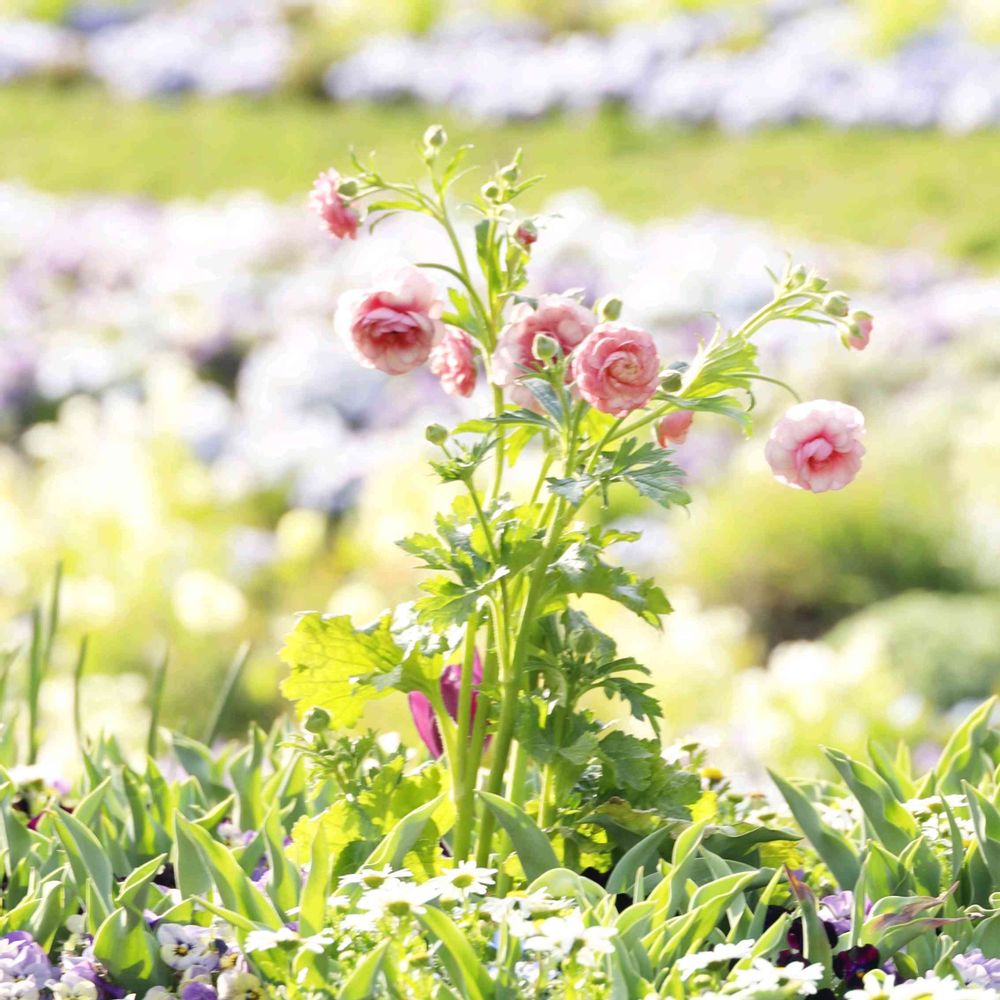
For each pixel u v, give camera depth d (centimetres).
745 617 934
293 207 1941
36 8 3017
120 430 1008
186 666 754
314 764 259
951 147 2100
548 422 240
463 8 2839
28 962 223
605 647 248
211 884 253
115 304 1456
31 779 303
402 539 242
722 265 1467
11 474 976
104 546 832
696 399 240
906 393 1201
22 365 1276
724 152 2195
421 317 243
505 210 254
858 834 296
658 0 2692
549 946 197
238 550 914
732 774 324
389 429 1190
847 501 955
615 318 246
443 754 274
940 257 1736
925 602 876
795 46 2448
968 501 972
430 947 222
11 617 780
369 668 251
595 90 2405
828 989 211
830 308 238
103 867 243
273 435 1116
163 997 222
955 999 192
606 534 246
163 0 3095
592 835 257
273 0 2962
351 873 248
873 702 684
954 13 2431
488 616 251
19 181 2241
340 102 2597
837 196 1977
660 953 216
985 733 309
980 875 256
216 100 2652
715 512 996
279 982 218
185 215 1834
